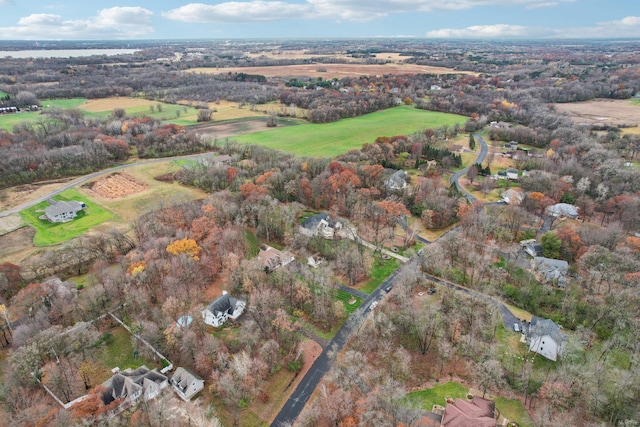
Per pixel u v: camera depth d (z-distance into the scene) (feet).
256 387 263.49
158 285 365.20
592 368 265.34
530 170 625.00
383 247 444.96
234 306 337.93
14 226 496.23
